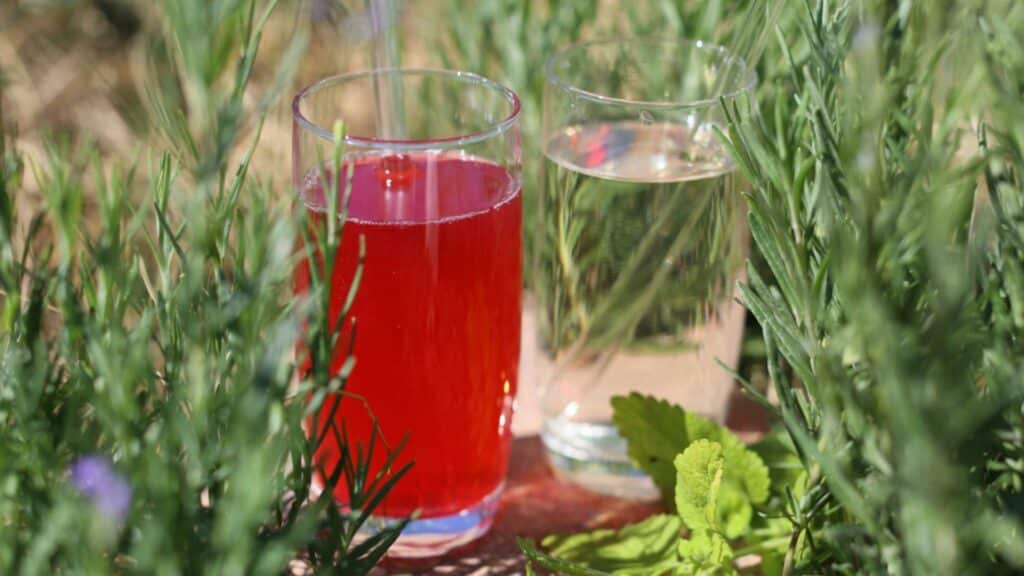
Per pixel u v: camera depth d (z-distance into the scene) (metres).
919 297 0.41
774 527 0.52
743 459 0.53
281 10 0.82
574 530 0.57
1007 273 0.44
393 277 0.50
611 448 0.58
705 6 0.66
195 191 0.42
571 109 0.56
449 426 0.52
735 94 0.54
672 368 0.57
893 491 0.40
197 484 0.41
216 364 0.43
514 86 0.73
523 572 0.54
